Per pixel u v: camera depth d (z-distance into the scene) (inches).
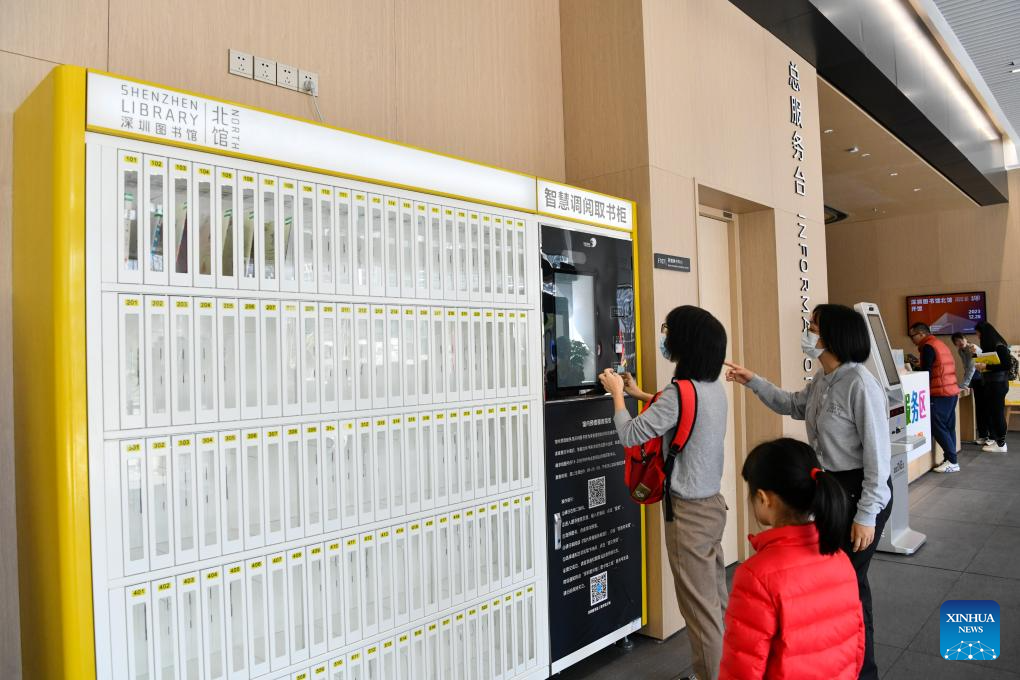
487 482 98.8
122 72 84.1
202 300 69.7
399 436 87.9
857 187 374.6
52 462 62.0
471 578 96.5
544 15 145.9
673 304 137.9
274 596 74.7
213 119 70.9
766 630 53.2
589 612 116.1
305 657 76.5
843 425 100.7
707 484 101.5
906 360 334.3
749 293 180.9
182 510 69.1
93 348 62.5
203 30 91.7
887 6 216.4
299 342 77.2
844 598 56.0
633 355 130.0
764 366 178.1
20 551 74.0
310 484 79.1
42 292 64.9
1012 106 353.1
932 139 285.7
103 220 63.5
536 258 109.7
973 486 256.2
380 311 85.7
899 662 117.4
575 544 114.3
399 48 116.4
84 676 60.8
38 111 66.7
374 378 84.4
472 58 129.3
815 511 55.1
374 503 83.5
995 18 250.4
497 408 101.3
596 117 142.8
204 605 68.7
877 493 95.2
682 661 121.5
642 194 134.4
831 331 102.0
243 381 72.4
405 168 89.1
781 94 184.7
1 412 74.6
